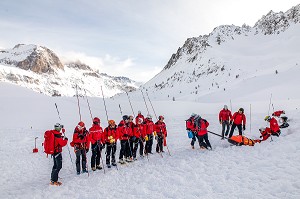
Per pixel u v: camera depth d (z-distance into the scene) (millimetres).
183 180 10148
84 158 13125
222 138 17812
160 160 14016
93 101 56312
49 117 33875
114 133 13586
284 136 15430
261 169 10336
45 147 11555
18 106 38344
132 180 11039
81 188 10750
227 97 169625
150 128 15570
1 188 11797
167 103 55312
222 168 11023
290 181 8938
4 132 24734
